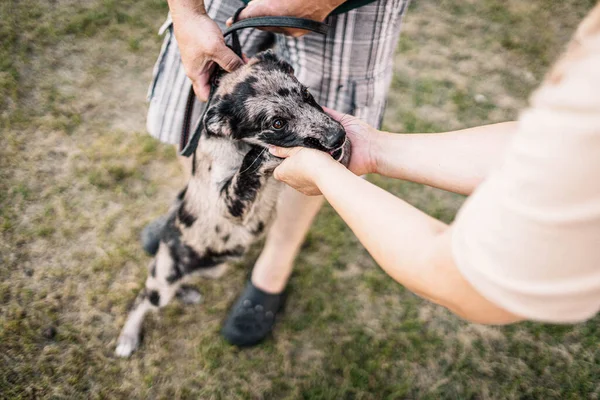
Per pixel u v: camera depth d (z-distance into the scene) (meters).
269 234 3.31
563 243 0.87
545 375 3.36
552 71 0.92
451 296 1.14
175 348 3.44
